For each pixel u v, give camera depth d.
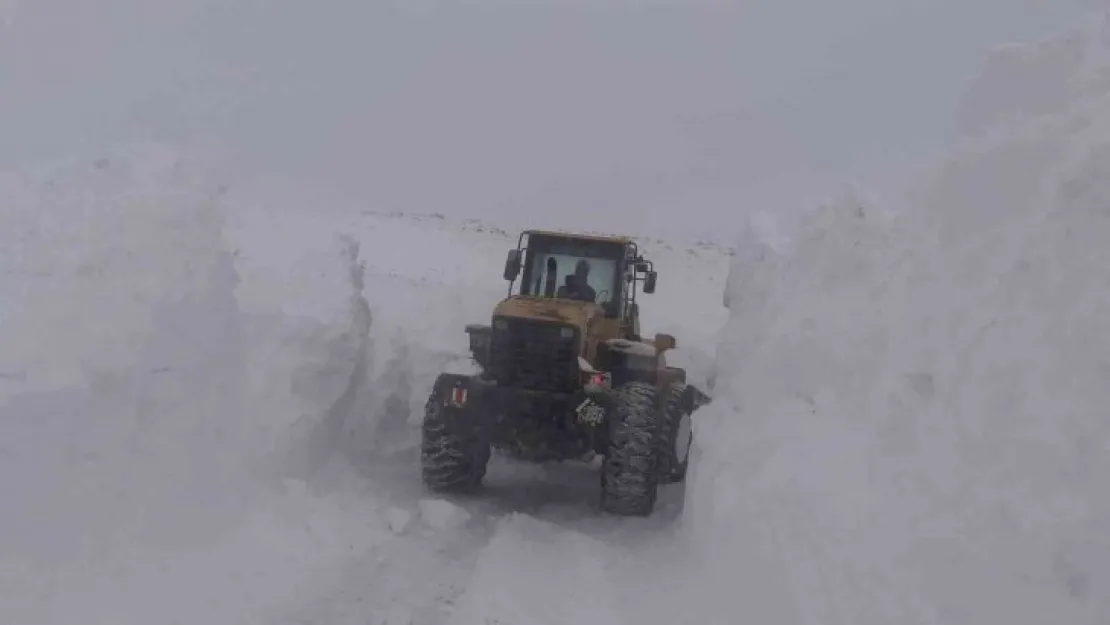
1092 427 3.67
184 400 6.09
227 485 6.25
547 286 9.78
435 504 7.19
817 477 5.27
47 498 5.05
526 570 6.21
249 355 7.58
